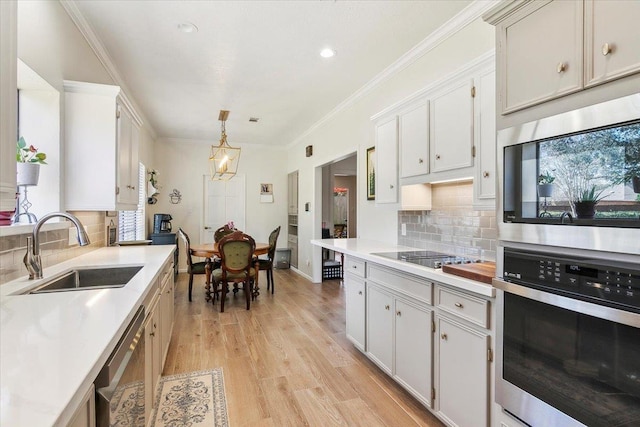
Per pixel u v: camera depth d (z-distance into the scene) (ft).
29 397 2.08
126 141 9.07
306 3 7.58
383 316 8.12
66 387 2.21
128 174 9.33
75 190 7.61
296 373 8.45
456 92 6.77
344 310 13.73
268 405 7.07
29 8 5.91
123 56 10.05
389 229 11.25
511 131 4.57
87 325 3.42
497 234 4.81
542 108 4.21
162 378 8.13
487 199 6.03
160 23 8.31
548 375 4.07
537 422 4.20
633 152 3.22
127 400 3.67
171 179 21.71
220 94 13.41
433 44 9.09
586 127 3.63
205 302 14.83
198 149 22.36
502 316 4.75
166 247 10.96
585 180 3.65
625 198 3.29
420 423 6.46
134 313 4.19
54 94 7.11
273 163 24.34
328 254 22.21
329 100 14.19
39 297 4.56
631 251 3.23
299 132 20.07
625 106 3.29
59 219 7.22
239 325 11.91
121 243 12.06
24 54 5.75
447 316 6.04
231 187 23.27
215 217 22.84
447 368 6.03
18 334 3.17
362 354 9.55
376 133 9.89
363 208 12.97
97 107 7.75
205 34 8.86
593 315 3.53
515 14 4.57
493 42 7.38
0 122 3.89
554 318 4.00
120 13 7.87
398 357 7.50
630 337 3.28
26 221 6.79
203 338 10.68
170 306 10.05
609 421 3.43
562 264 3.91
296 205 22.25
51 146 7.11
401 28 8.61
